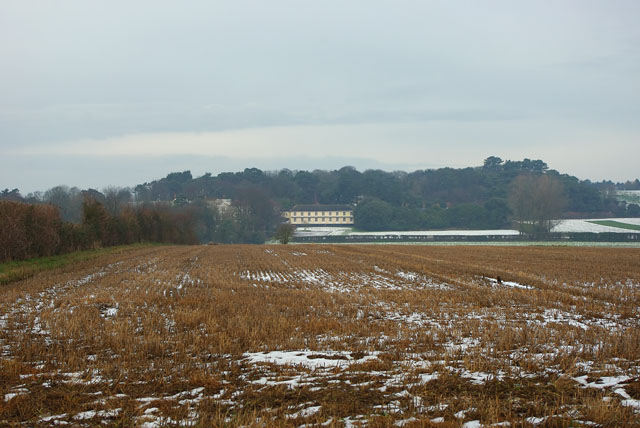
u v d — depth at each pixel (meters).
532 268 31.44
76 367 10.29
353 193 179.62
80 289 21.81
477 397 8.23
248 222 128.88
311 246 69.12
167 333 13.45
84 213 51.38
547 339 12.23
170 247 63.34
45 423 7.43
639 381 8.79
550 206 110.62
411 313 16.78
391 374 9.59
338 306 17.91
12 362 10.28
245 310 16.69
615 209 169.00
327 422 7.23
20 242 31.19
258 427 6.95
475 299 19.50
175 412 7.72
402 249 57.44
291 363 10.50
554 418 7.15
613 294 20.39
